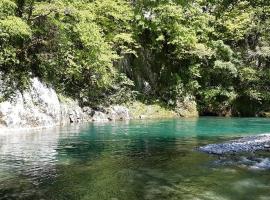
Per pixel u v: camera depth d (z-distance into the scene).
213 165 13.34
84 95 33.12
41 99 26.58
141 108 37.50
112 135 22.00
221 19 45.06
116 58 35.22
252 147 17.17
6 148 16.64
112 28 39.06
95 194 9.74
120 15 37.91
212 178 11.52
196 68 42.09
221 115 41.84
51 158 14.38
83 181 10.99
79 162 13.65
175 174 11.97
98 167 12.86
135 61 41.00
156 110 38.34
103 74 33.38
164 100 40.56
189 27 42.62
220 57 43.28
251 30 45.69
